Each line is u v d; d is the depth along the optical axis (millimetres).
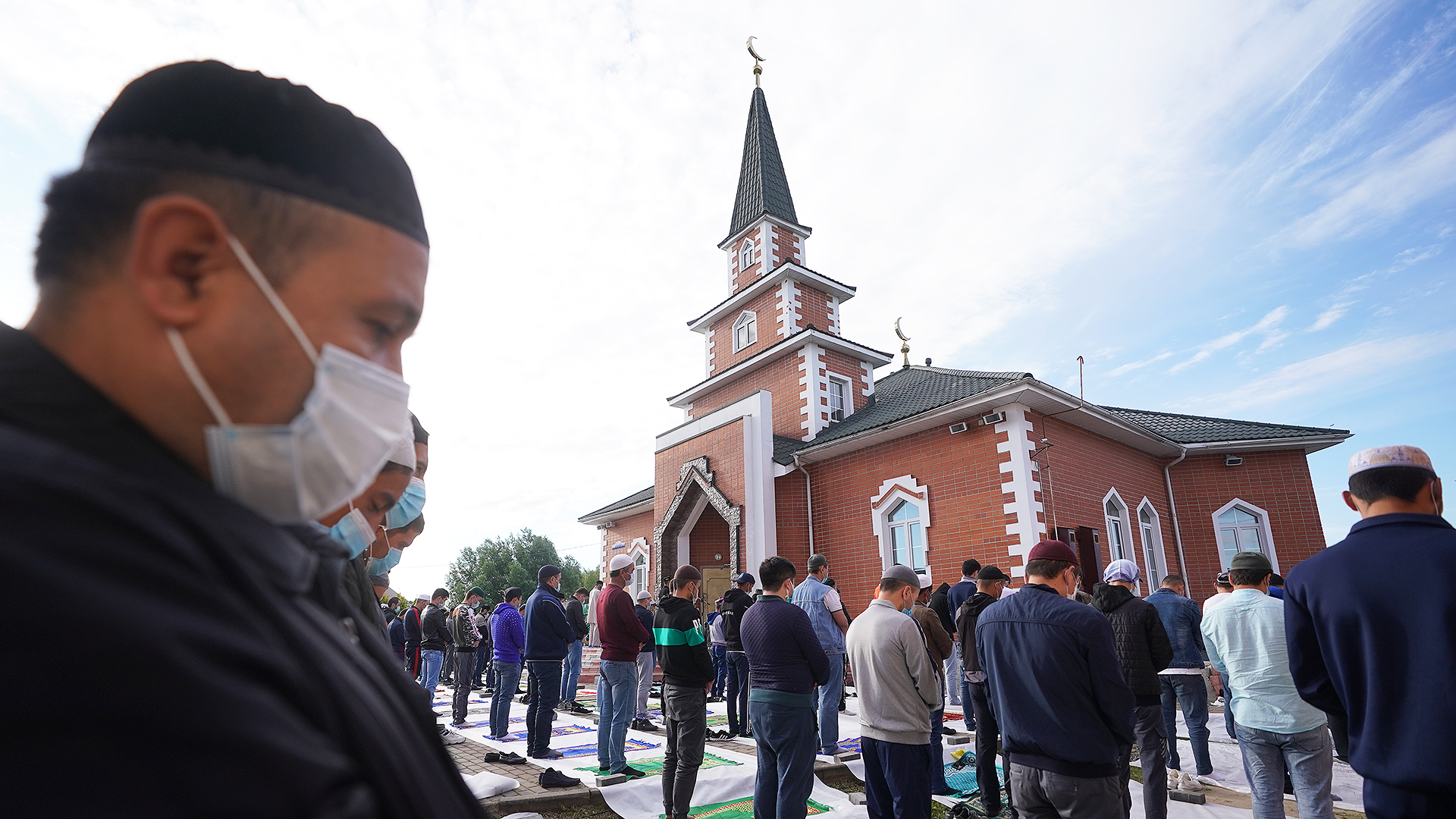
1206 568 16703
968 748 8422
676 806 5391
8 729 332
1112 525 15141
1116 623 5707
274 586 590
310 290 683
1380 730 2629
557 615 8086
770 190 25141
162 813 353
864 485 16188
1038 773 3777
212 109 662
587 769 7238
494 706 9047
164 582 430
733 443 17422
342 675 577
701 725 5590
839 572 16406
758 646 5133
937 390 17781
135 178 629
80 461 467
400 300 772
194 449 637
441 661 11094
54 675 345
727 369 22094
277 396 662
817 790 6645
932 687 4855
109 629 370
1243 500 16844
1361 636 2730
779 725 4934
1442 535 2676
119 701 355
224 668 425
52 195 628
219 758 382
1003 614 4070
